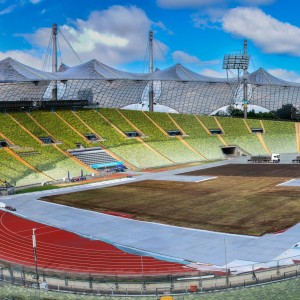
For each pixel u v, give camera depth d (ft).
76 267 127.24
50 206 210.59
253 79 505.25
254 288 104.63
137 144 380.58
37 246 148.25
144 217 183.52
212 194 226.58
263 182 258.57
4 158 296.10
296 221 166.61
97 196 232.53
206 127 441.68
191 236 153.69
